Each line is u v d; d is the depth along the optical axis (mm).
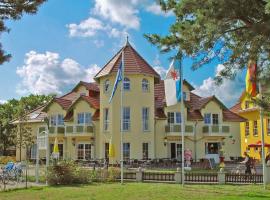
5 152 64625
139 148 46781
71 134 50844
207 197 19641
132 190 22391
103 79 48469
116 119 46781
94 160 45312
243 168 34656
